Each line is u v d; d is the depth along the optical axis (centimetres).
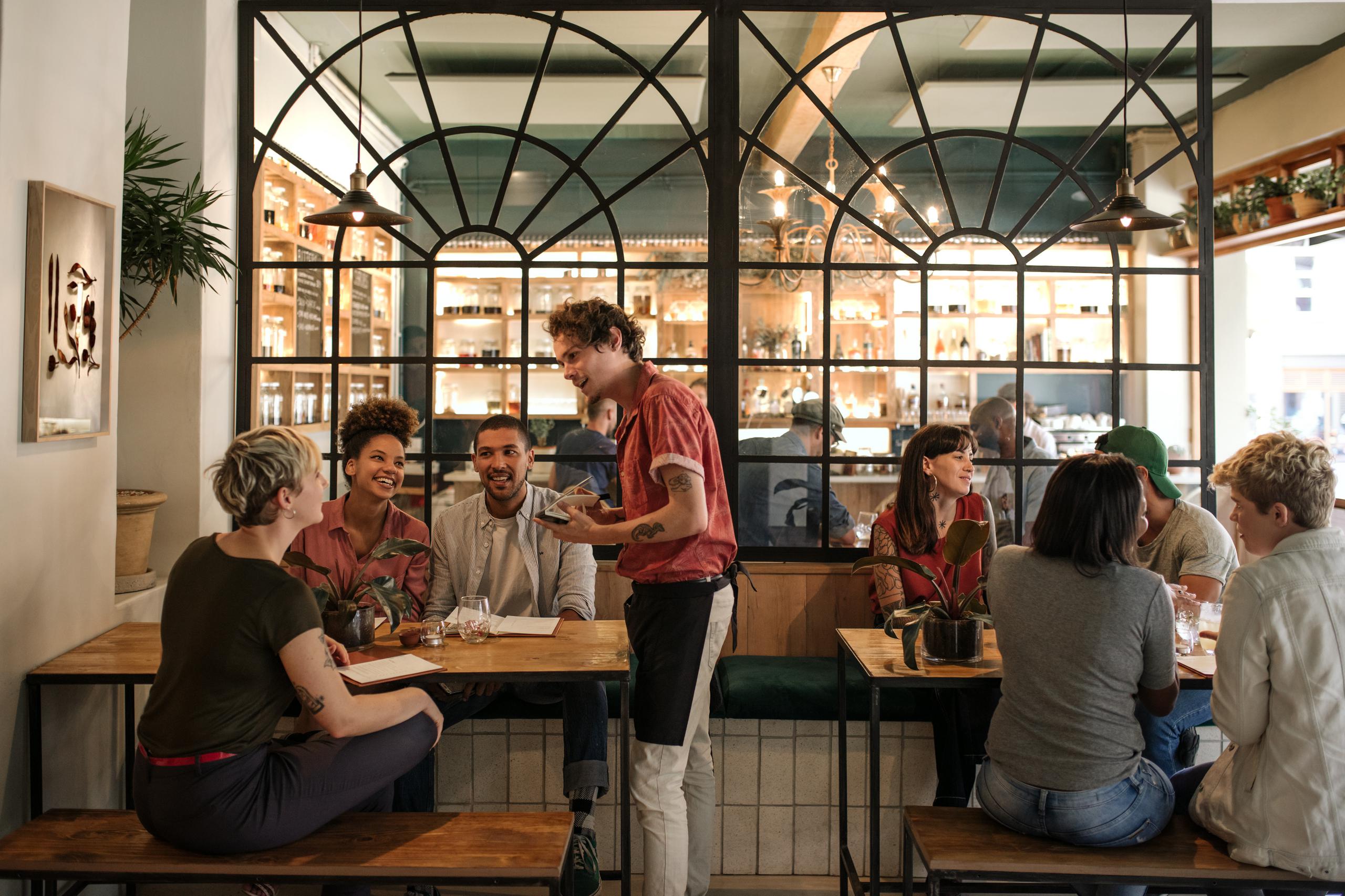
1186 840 204
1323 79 518
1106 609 196
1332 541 193
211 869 184
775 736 298
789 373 372
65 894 236
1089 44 371
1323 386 736
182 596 187
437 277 383
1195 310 395
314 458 190
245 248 366
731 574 245
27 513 223
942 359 376
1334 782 185
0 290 210
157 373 338
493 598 289
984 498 305
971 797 290
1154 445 287
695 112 376
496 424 284
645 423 232
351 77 383
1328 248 713
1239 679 192
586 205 381
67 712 250
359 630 235
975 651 234
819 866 299
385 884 185
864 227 374
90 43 249
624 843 230
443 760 298
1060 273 378
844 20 367
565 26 370
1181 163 388
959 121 377
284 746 198
